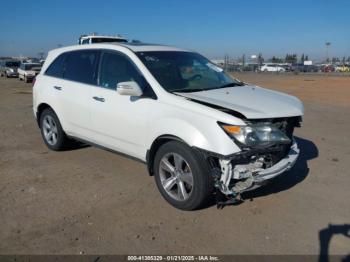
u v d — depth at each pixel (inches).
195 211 176.2
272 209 179.3
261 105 174.6
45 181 213.9
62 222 165.6
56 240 151.1
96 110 217.8
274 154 173.9
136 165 240.4
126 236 154.5
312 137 326.0
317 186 208.1
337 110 495.5
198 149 163.3
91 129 226.2
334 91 785.6
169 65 207.5
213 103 171.5
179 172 176.1
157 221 167.2
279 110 172.7
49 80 261.6
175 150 173.3
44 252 142.9
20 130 354.6
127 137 201.9
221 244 149.3
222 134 159.0
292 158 181.3
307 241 151.9
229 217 171.0
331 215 174.1
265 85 980.6
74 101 234.5
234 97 184.1
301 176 223.6
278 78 1366.9
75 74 242.4
